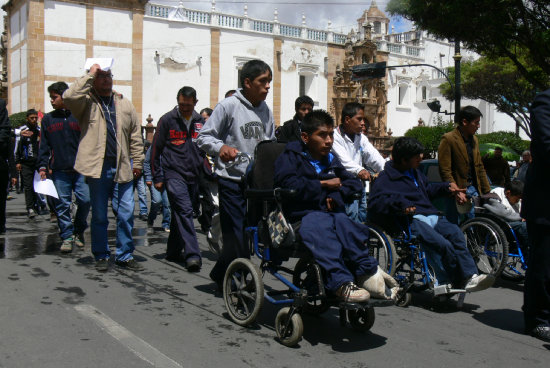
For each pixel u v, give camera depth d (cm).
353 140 671
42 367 338
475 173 652
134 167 634
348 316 458
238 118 498
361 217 821
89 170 595
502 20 1251
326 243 389
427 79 4509
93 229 621
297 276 464
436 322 492
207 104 3269
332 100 3853
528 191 454
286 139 600
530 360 399
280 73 3572
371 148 715
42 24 2783
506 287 658
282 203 426
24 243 768
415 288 555
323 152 429
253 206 457
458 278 534
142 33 3019
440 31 1360
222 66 3312
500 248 605
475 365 383
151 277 594
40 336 392
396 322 484
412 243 536
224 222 491
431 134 3219
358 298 371
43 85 2809
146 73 3048
